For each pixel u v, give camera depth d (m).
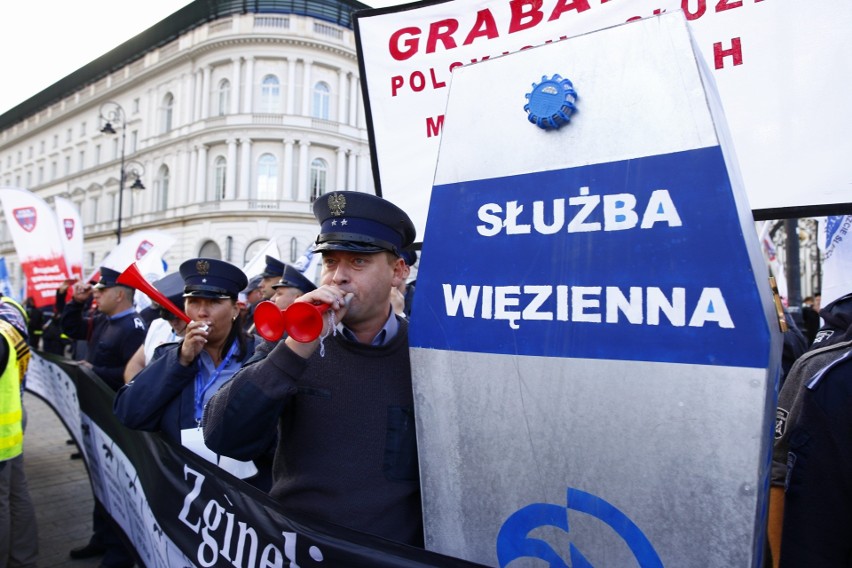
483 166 0.99
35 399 8.10
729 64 1.46
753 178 1.43
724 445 0.74
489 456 0.95
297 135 25.42
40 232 6.08
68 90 37.03
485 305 0.96
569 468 0.86
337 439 1.24
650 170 0.82
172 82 28.27
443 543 1.01
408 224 1.34
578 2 1.67
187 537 1.66
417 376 1.04
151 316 4.20
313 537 1.16
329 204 1.25
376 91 2.05
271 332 1.01
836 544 1.03
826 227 2.16
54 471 4.70
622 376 0.82
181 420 2.02
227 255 25.11
